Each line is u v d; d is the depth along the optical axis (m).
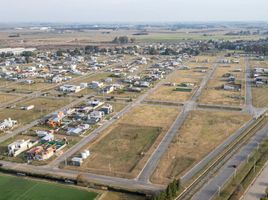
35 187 77.31
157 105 147.25
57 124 120.69
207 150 97.44
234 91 171.75
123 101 154.50
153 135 110.56
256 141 103.38
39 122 124.88
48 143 103.12
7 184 78.75
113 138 108.25
